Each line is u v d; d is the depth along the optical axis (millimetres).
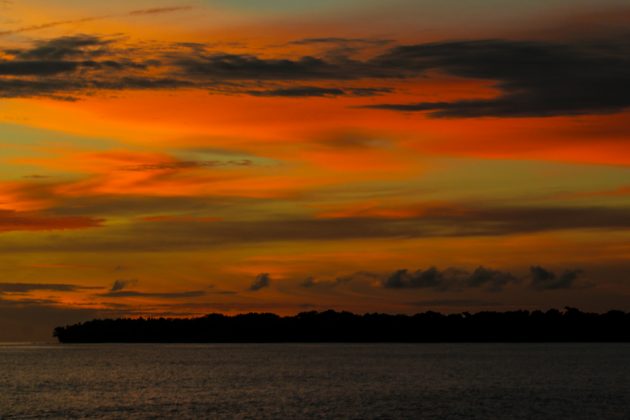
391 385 135375
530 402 107562
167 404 107188
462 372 170500
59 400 113562
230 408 102062
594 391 122938
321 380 147750
